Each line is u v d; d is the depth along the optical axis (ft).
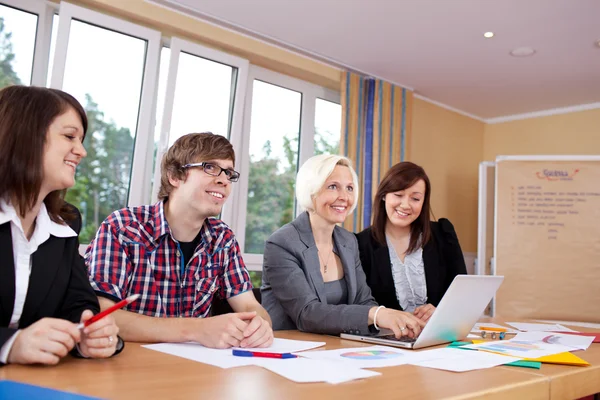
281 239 6.28
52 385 2.64
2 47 9.47
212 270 5.62
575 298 13.75
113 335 3.49
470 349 4.47
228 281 5.81
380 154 14.15
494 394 2.99
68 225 4.13
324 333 5.51
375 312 5.11
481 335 5.47
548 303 13.89
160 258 5.22
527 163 14.55
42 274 3.76
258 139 13.19
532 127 16.97
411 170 8.11
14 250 3.65
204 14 11.23
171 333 4.19
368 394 2.71
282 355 3.72
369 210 13.75
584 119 15.90
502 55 12.71
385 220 8.32
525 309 14.01
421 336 4.45
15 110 3.51
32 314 3.71
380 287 7.93
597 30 11.20
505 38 11.76
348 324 5.21
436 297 8.13
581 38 11.61
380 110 14.28
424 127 16.08
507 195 14.55
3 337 3.02
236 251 5.94
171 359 3.48
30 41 9.78
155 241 5.20
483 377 3.33
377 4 10.45
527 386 3.24
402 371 3.39
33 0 9.76
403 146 14.78
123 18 10.73
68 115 3.67
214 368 3.22
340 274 6.78
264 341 4.22
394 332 4.85
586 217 13.99
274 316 6.35
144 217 5.24
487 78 14.29
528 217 14.33
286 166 13.73
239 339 4.09
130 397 2.45
